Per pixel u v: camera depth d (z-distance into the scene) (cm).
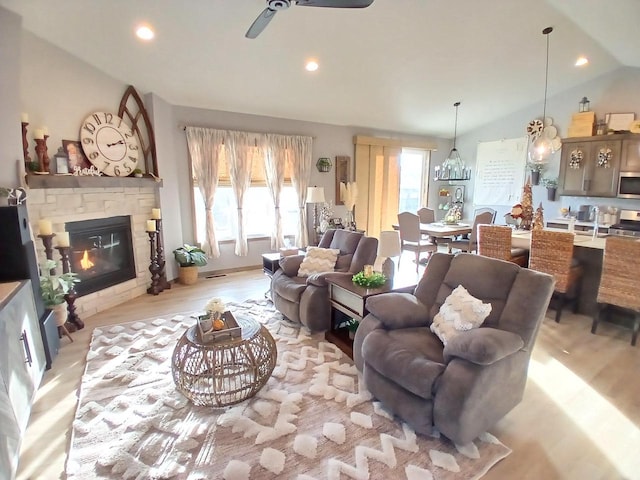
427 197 777
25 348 226
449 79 500
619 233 507
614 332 338
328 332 323
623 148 518
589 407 229
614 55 482
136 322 358
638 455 190
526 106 642
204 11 307
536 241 365
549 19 381
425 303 256
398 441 196
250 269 572
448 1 333
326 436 200
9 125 280
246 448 192
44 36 327
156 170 453
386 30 367
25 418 207
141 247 449
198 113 496
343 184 632
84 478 173
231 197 545
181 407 225
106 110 400
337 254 367
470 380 177
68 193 358
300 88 474
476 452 189
